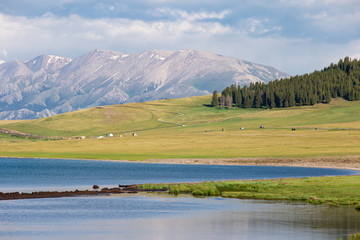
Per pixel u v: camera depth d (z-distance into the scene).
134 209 83.31
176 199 95.75
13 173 167.12
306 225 68.38
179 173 169.75
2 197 96.50
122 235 62.97
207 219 73.75
